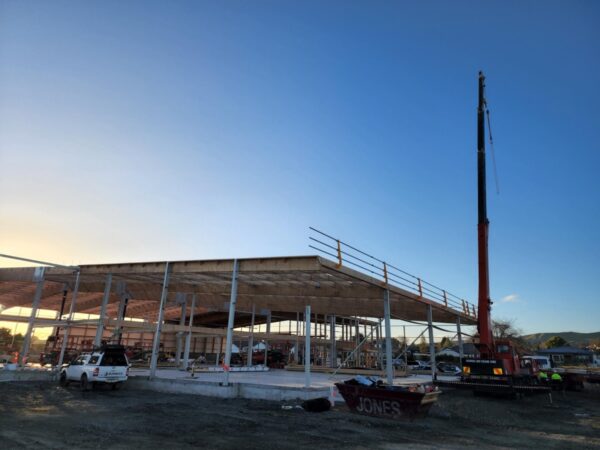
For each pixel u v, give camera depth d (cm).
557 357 7931
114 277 2378
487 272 2228
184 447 897
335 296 2195
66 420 1170
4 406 1376
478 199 2338
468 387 2050
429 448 957
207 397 1716
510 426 1350
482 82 2508
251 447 913
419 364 4909
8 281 2648
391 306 2720
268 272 1777
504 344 2186
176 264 2042
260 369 3325
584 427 1388
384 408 1340
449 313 2991
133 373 2444
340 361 3906
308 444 956
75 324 2331
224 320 4875
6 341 3462
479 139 2423
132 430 1055
